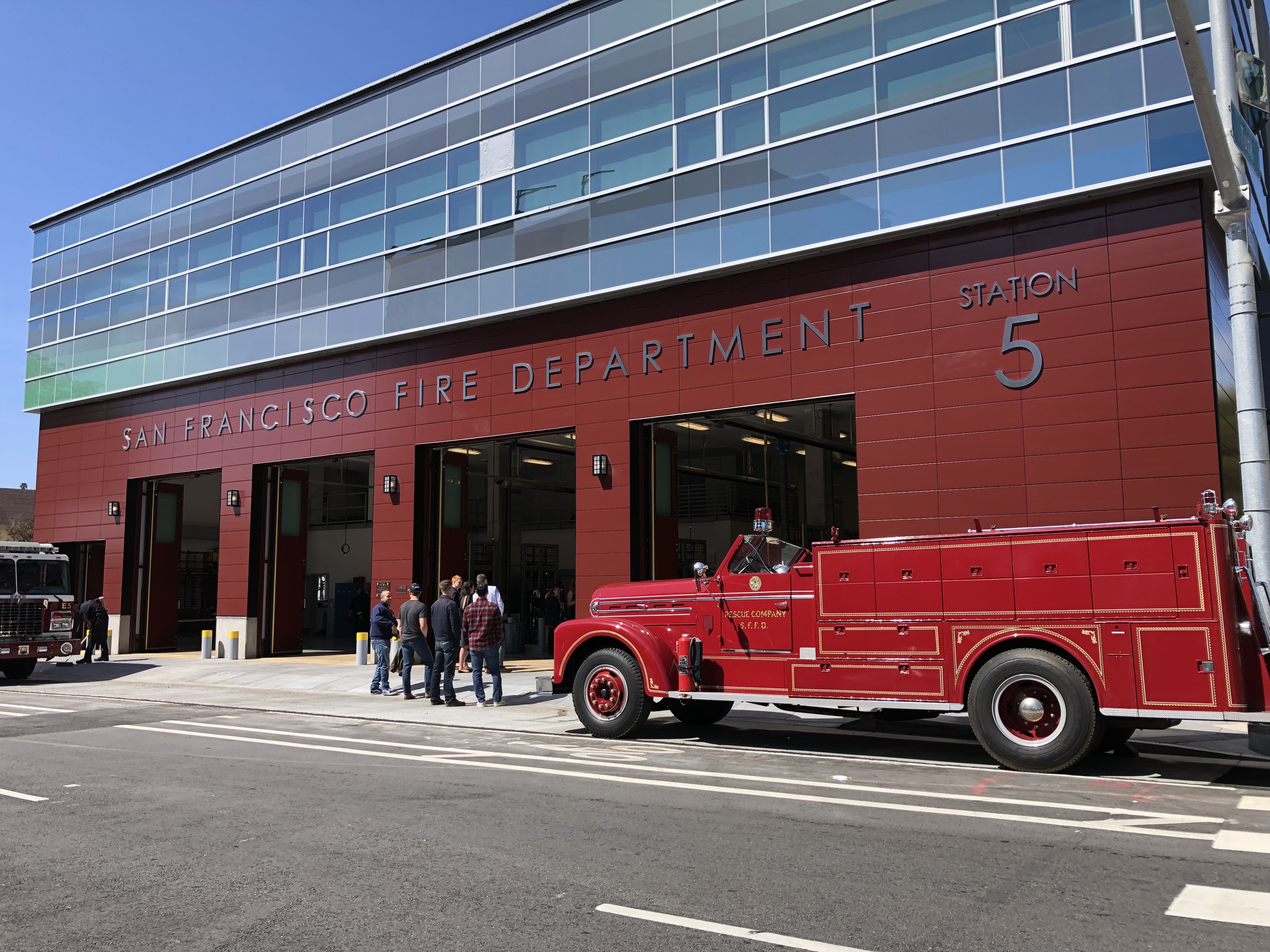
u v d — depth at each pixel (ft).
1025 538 29.30
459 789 26.71
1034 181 48.37
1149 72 46.06
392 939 14.66
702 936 14.58
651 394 61.16
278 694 58.59
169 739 38.42
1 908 16.48
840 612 32.32
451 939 14.62
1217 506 28.04
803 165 55.88
